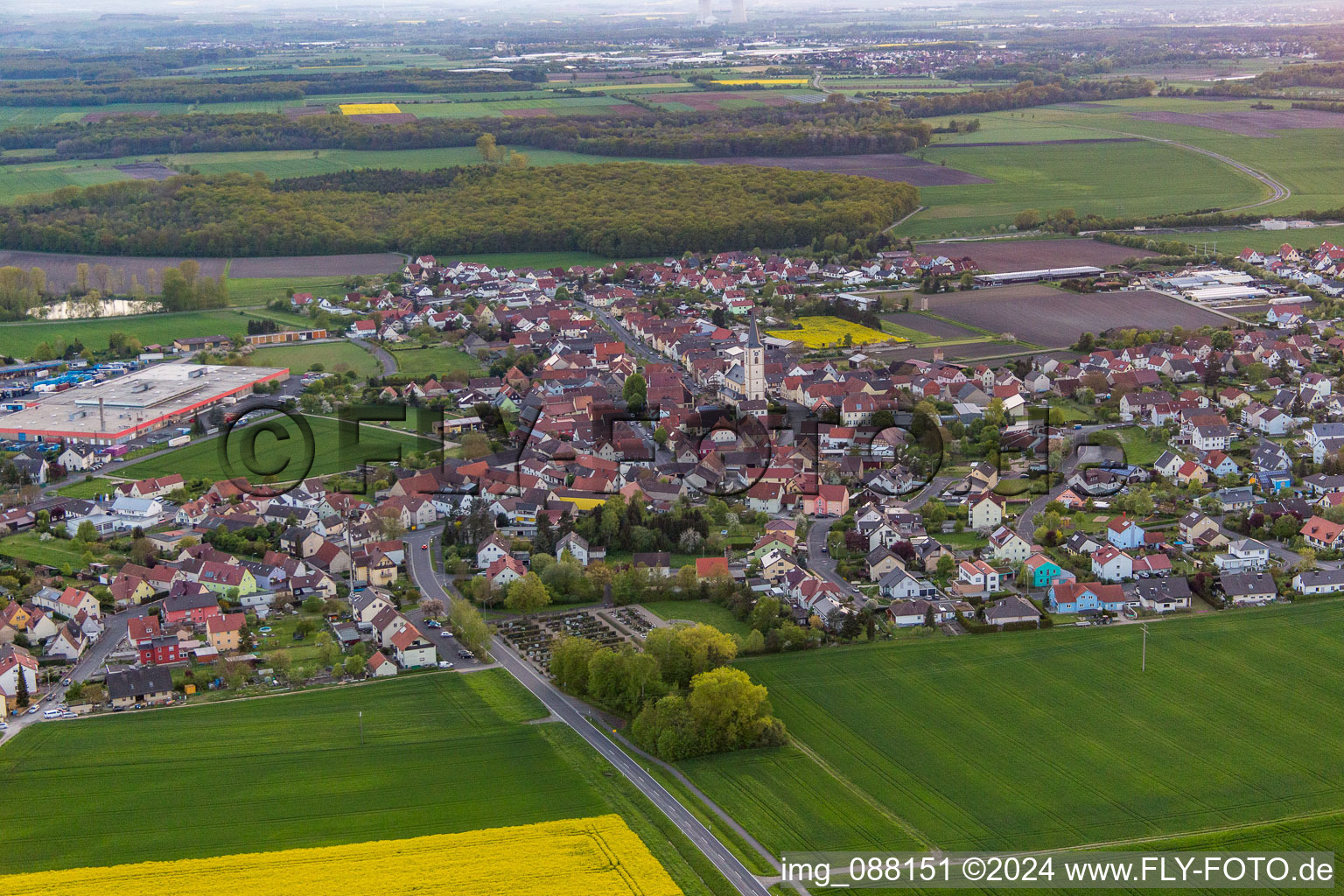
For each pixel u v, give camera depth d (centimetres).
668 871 19675
